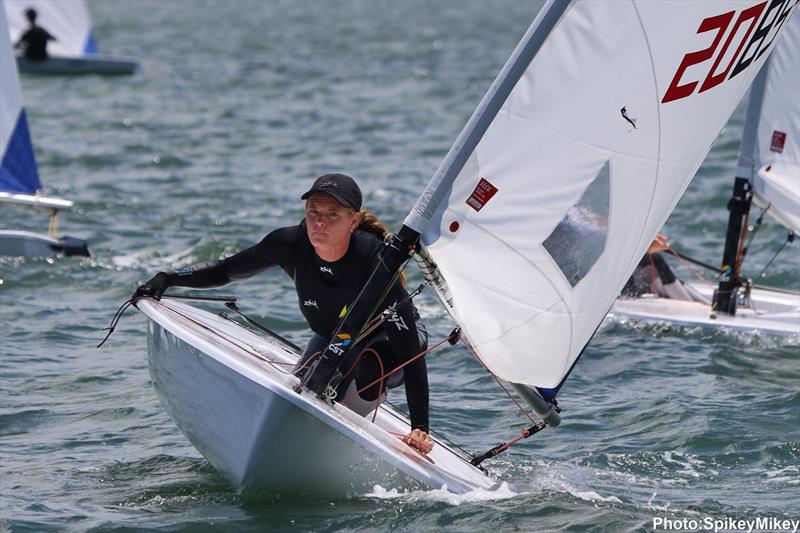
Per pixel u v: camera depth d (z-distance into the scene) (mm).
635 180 19922
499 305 20125
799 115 34625
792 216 35375
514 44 153500
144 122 80938
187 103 92062
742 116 86375
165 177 61281
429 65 125625
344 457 19766
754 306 37906
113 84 101812
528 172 19500
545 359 20688
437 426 26562
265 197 56531
